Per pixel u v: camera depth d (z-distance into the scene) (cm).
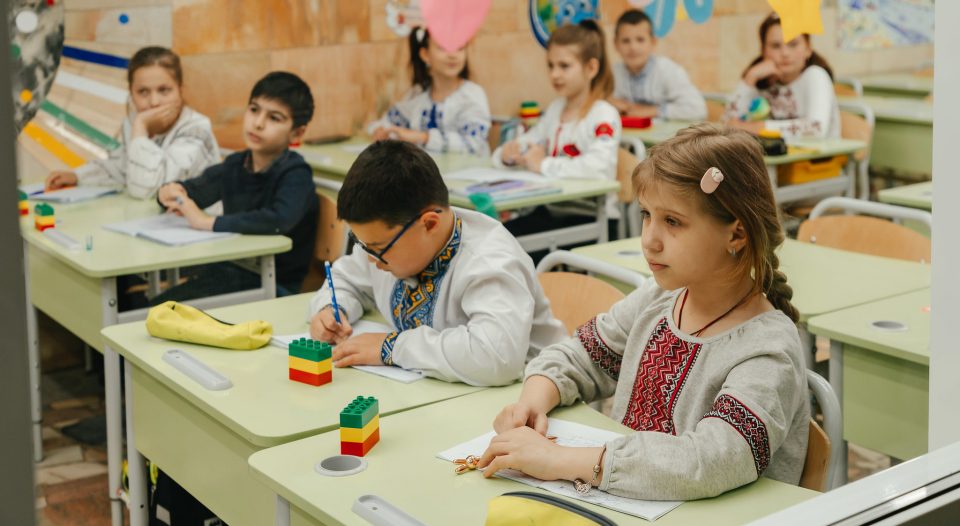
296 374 166
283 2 370
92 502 237
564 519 111
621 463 122
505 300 170
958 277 141
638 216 374
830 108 420
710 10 487
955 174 139
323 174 363
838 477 202
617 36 479
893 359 191
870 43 518
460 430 145
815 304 213
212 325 187
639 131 445
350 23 398
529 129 426
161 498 198
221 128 354
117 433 215
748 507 119
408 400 158
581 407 151
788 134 414
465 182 349
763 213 130
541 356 154
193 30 338
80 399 295
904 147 445
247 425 148
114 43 313
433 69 419
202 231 279
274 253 272
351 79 403
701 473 120
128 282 276
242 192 303
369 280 199
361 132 410
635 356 145
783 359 128
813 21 241
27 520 82
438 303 177
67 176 305
